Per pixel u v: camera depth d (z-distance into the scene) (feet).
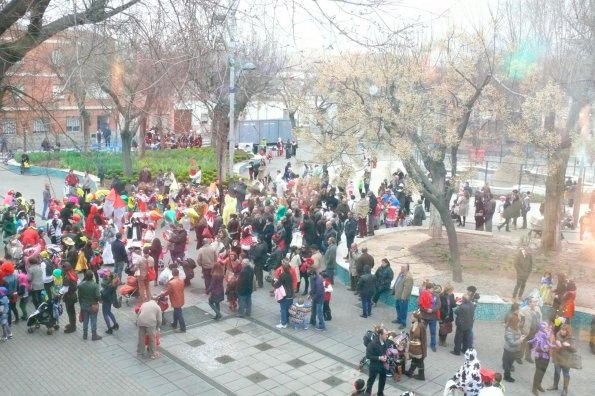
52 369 38.60
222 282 47.65
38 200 95.86
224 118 45.19
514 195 82.99
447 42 61.62
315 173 94.94
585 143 60.80
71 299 44.16
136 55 17.98
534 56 63.62
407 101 54.75
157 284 55.72
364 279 48.93
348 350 42.65
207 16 16.87
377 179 123.95
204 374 38.32
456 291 53.62
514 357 38.24
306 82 85.66
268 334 45.32
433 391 36.73
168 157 128.77
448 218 56.39
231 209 75.25
